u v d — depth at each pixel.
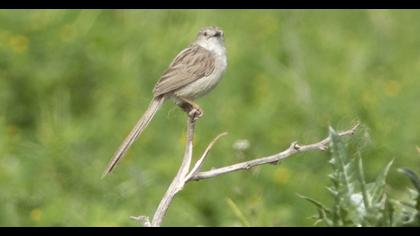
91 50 15.21
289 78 15.00
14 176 12.35
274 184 12.38
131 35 15.91
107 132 13.62
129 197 12.30
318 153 12.88
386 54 16.16
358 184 4.82
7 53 14.75
